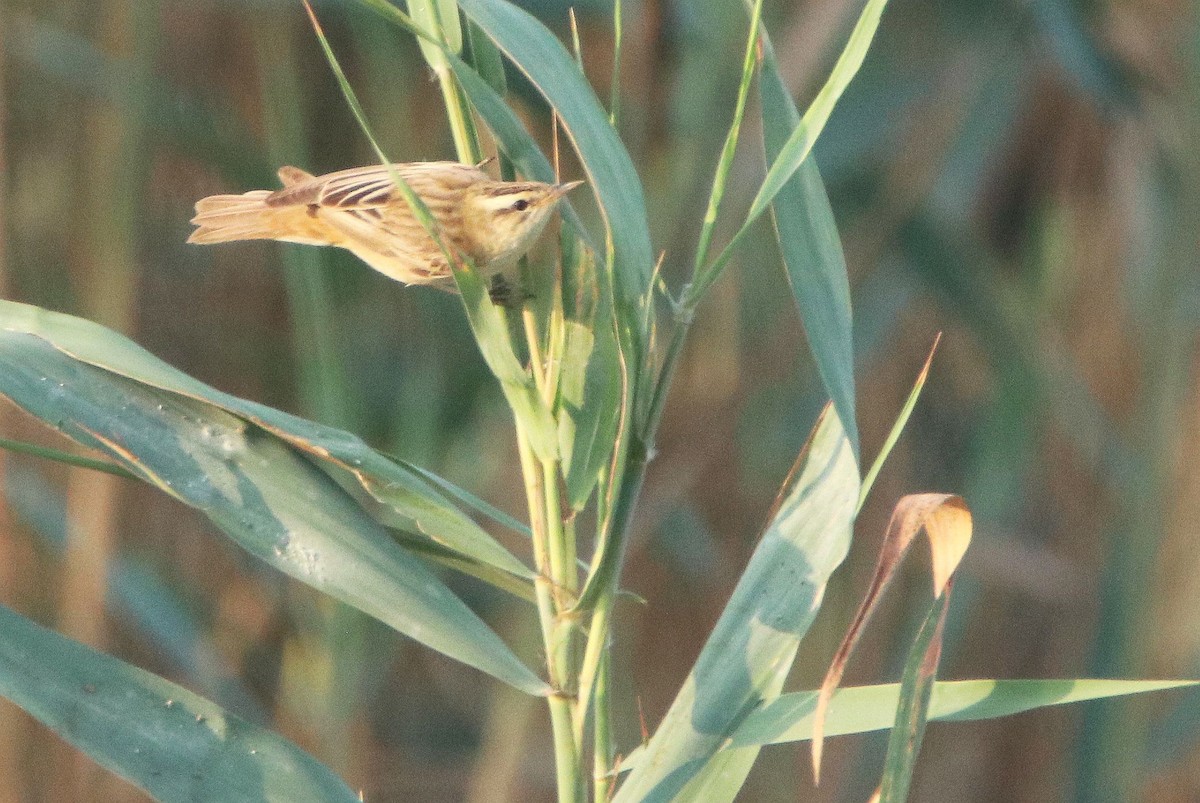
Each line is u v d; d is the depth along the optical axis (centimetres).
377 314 1217
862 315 1147
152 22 982
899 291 1156
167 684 411
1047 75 1252
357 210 532
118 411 433
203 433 438
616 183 411
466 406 1124
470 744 1374
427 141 1171
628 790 434
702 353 1089
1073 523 1200
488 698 1388
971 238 1085
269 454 437
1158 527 1016
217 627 1235
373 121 1113
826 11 965
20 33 1015
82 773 957
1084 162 1283
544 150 1030
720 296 1082
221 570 1255
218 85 1280
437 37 449
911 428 1288
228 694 1146
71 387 432
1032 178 1334
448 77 455
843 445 467
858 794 1152
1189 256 1000
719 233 995
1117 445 1086
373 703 1327
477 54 460
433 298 1083
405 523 992
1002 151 1295
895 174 1076
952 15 1085
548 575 427
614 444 423
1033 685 433
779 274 1098
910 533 398
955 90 1083
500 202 492
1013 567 1177
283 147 955
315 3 1020
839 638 1156
